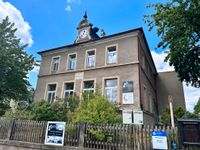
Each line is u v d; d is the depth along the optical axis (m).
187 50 10.00
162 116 16.88
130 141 6.12
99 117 7.53
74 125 7.11
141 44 14.80
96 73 14.24
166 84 22.44
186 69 11.07
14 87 15.60
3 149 7.94
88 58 15.55
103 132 6.61
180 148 5.32
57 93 15.65
